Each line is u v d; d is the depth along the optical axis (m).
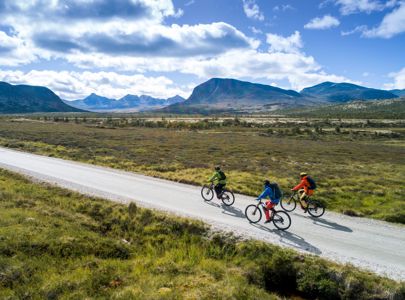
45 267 8.74
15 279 8.01
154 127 104.44
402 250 10.44
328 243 10.89
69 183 18.41
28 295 7.48
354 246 10.68
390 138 80.12
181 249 11.03
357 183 22.22
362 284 8.41
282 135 83.06
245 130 95.81
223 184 15.12
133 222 13.09
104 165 26.97
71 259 9.45
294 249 10.24
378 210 15.15
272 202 12.08
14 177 19.72
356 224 13.10
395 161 37.72
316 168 29.73
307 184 13.97
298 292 9.09
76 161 28.55
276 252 9.97
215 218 13.16
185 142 53.72
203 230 12.00
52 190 16.97
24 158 28.38
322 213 13.85
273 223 12.29
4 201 14.04
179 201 15.72
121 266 9.52
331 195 18.19
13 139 46.22
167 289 8.23
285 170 27.59
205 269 9.68
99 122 122.81
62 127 85.25
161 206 14.58
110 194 16.38
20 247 9.40
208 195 17.14
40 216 12.43
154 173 23.33
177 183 20.36
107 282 8.50
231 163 30.67
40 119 138.12
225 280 8.97
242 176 23.39
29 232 10.38
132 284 8.52
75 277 8.41
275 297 8.53
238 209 14.70
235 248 10.84
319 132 88.81
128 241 12.02
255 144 54.41
